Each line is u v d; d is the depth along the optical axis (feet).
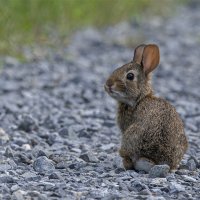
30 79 127.03
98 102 113.60
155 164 70.74
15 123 96.17
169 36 187.32
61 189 64.03
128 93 74.95
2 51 138.92
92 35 173.47
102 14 185.47
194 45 176.04
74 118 99.45
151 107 72.38
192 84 131.85
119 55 158.10
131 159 72.18
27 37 142.82
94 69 140.97
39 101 110.93
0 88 118.32
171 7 228.02
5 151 77.56
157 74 138.41
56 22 153.17
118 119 76.18
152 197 62.39
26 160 75.31
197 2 244.22
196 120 102.63
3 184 65.72
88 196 62.85
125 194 63.77
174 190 64.80
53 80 127.75
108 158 78.13
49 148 82.94
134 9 201.36
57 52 148.66
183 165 74.79
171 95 121.19
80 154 79.66
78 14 167.32
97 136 90.48
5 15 137.08
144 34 186.29
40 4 148.66
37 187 65.26
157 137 70.44
